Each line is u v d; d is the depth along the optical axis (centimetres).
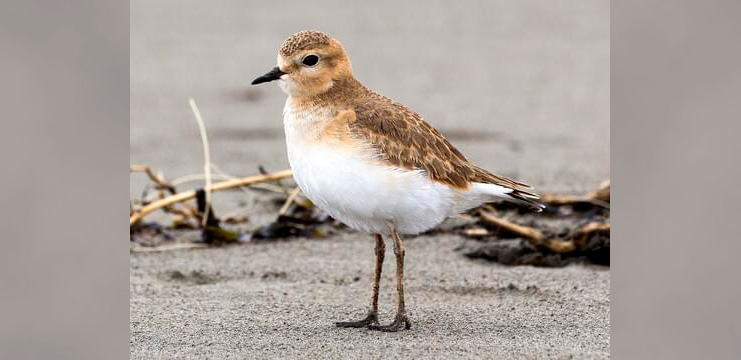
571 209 1205
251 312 899
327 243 1123
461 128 1597
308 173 842
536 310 894
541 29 2303
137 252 1091
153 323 869
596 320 863
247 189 1311
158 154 1465
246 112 1714
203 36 2225
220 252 1095
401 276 845
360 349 795
